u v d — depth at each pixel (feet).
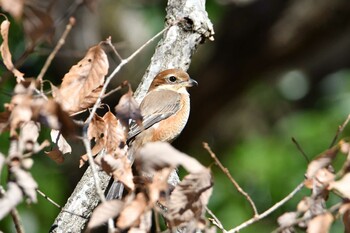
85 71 21.52
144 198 19.24
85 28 47.96
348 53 62.34
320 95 59.88
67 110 21.15
